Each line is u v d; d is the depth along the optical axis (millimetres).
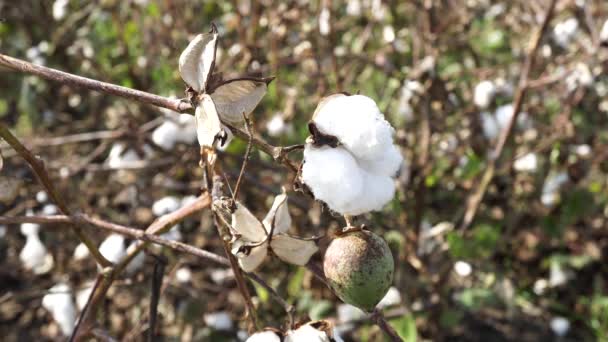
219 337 901
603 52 885
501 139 884
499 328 1022
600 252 1072
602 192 1080
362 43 1073
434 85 892
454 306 928
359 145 441
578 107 1103
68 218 546
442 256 953
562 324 1019
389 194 451
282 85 1062
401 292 889
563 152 1035
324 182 439
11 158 972
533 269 1079
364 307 468
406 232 895
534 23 976
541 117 1079
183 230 968
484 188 900
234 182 773
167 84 1120
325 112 445
